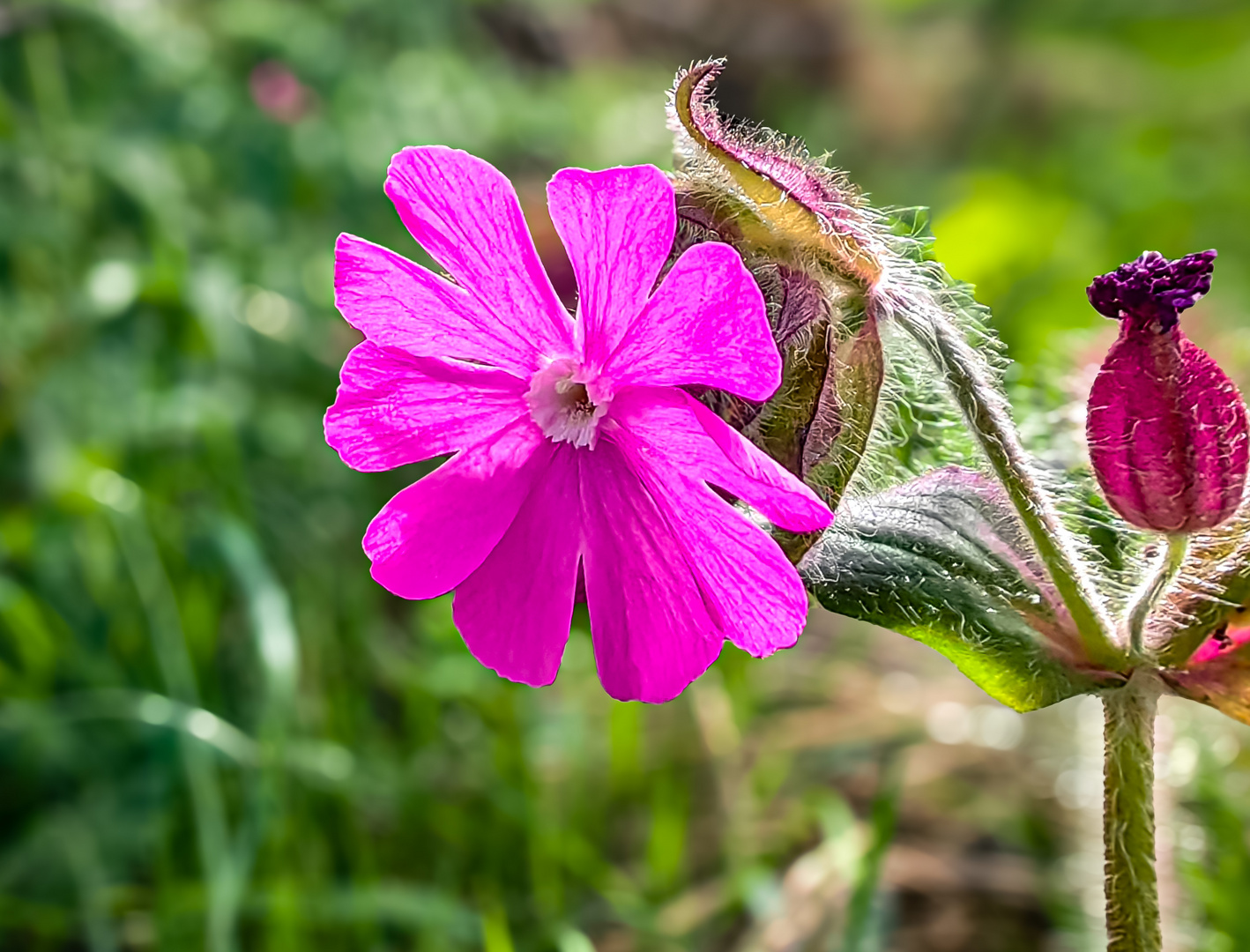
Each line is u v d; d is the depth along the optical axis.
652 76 0.46
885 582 0.12
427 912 0.15
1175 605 0.12
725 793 0.17
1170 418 0.11
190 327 0.21
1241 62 0.45
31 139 0.23
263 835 0.15
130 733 0.17
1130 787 0.12
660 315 0.11
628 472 0.11
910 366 0.12
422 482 0.11
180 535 0.17
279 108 0.28
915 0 0.54
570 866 0.16
